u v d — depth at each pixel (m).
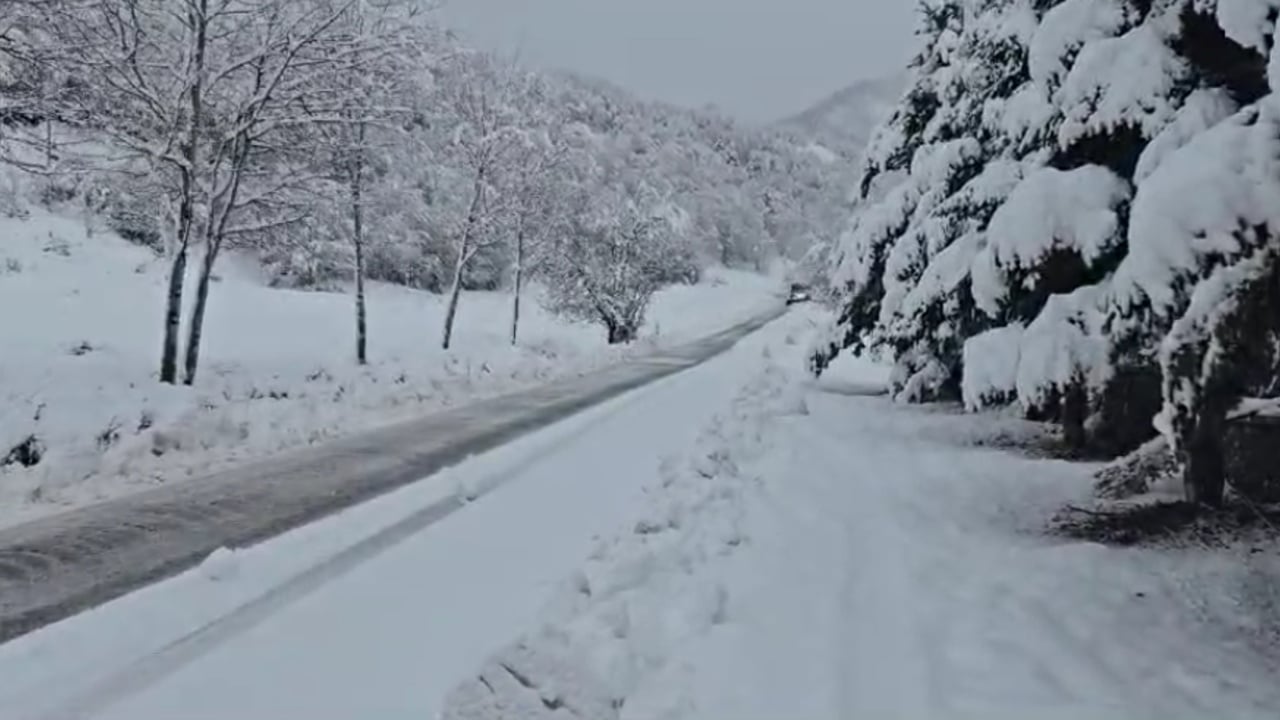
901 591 5.62
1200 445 7.22
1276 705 4.22
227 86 16.48
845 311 16.84
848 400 16.16
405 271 41.84
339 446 11.22
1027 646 4.82
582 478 9.02
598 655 4.14
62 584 5.73
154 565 6.15
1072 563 6.35
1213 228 5.16
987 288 8.16
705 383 19.67
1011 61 10.75
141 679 4.32
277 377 19.12
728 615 4.99
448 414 14.43
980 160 13.20
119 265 29.56
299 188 18.47
